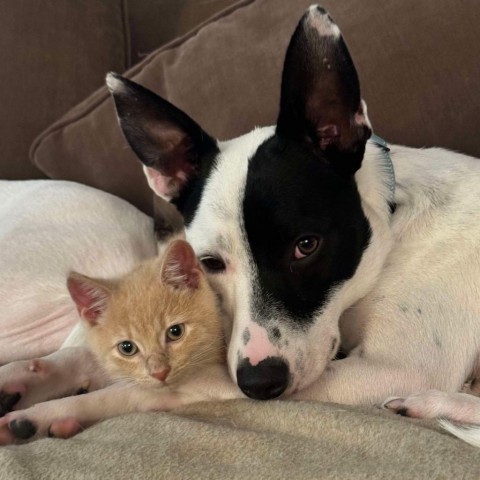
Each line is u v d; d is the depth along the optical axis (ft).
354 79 1.14
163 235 1.68
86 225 1.69
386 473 0.83
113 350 1.16
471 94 1.47
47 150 1.97
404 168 1.36
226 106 1.69
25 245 1.62
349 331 1.27
